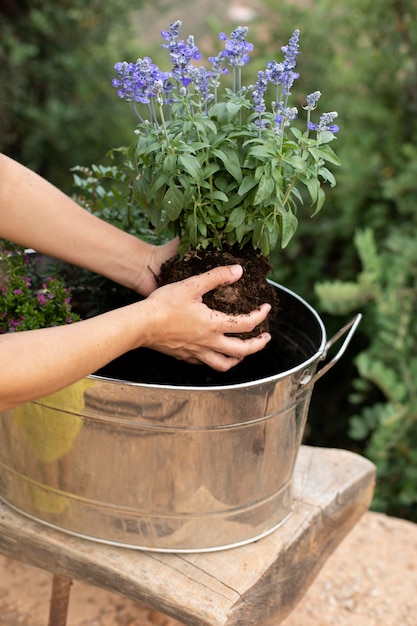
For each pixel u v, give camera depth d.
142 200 1.36
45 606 1.77
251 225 1.32
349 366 3.20
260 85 1.26
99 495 1.34
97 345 1.14
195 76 1.28
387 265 2.88
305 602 1.81
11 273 1.47
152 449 1.26
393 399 2.52
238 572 1.36
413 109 2.98
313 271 3.16
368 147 3.00
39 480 1.39
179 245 1.39
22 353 1.07
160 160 1.25
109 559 1.37
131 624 1.75
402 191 2.84
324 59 3.24
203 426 1.24
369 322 2.98
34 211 1.42
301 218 3.13
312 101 1.27
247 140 1.30
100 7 3.84
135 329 1.20
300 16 3.24
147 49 4.19
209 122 1.25
